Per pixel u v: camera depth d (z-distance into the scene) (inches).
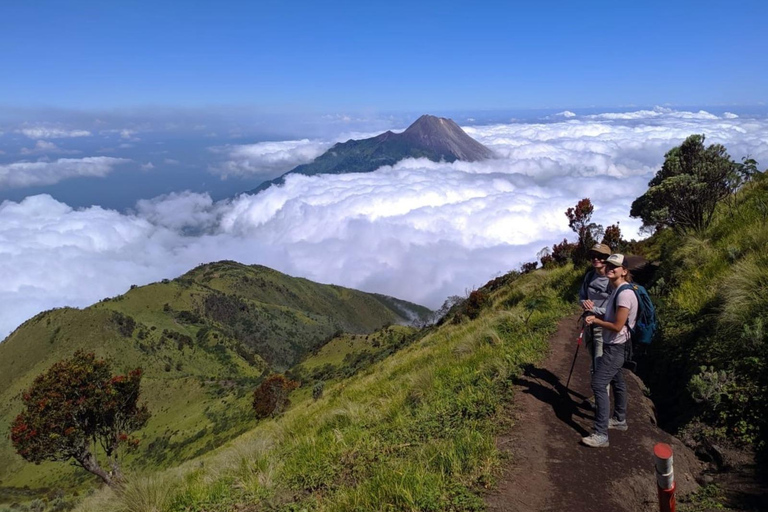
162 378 5949.8
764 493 161.5
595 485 174.9
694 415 219.9
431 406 264.7
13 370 6648.6
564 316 421.4
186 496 233.9
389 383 426.9
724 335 246.8
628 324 198.7
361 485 185.9
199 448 3481.8
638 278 467.2
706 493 173.3
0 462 4753.9
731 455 187.9
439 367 359.3
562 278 605.6
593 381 205.2
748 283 263.9
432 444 206.1
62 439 905.5
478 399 250.8
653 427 216.8
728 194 438.6
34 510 1658.5
